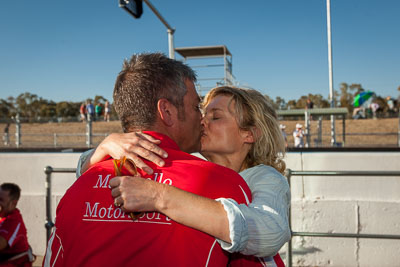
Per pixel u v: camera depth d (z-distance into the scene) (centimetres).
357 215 342
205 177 92
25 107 7556
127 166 93
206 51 1295
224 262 89
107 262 83
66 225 93
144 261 82
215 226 82
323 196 350
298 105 6838
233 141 140
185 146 114
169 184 90
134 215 85
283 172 151
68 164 379
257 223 88
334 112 1301
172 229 83
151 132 101
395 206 334
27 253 284
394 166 339
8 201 271
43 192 383
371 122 2484
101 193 93
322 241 351
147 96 102
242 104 140
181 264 81
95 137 1764
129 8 635
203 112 143
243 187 97
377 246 340
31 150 510
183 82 105
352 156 346
